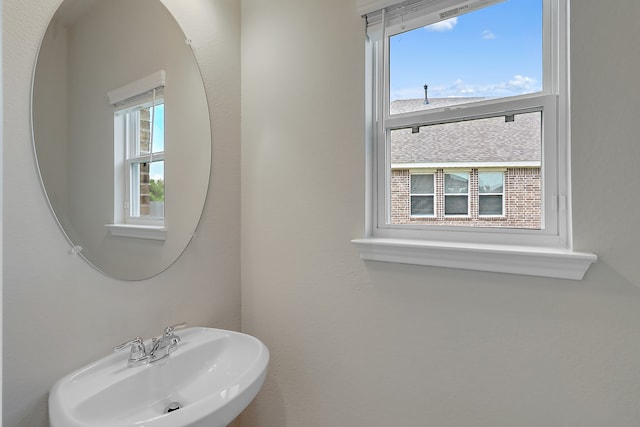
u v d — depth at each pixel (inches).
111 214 44.9
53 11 39.9
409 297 47.0
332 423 53.6
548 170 41.5
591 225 36.6
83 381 39.5
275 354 59.6
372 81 52.2
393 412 48.5
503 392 41.4
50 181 39.4
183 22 54.0
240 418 63.6
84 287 42.4
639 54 34.7
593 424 37.1
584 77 36.6
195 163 55.6
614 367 36.1
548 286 38.8
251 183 62.3
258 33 61.4
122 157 46.4
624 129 35.3
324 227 54.1
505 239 43.9
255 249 61.8
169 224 51.9
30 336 38.1
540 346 39.4
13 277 37.0
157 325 50.3
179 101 53.4
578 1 36.8
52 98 39.8
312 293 55.3
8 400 36.7
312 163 55.2
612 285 35.9
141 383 41.8
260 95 61.1
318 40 54.6
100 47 44.2
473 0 43.9
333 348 53.4
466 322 43.4
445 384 44.8
